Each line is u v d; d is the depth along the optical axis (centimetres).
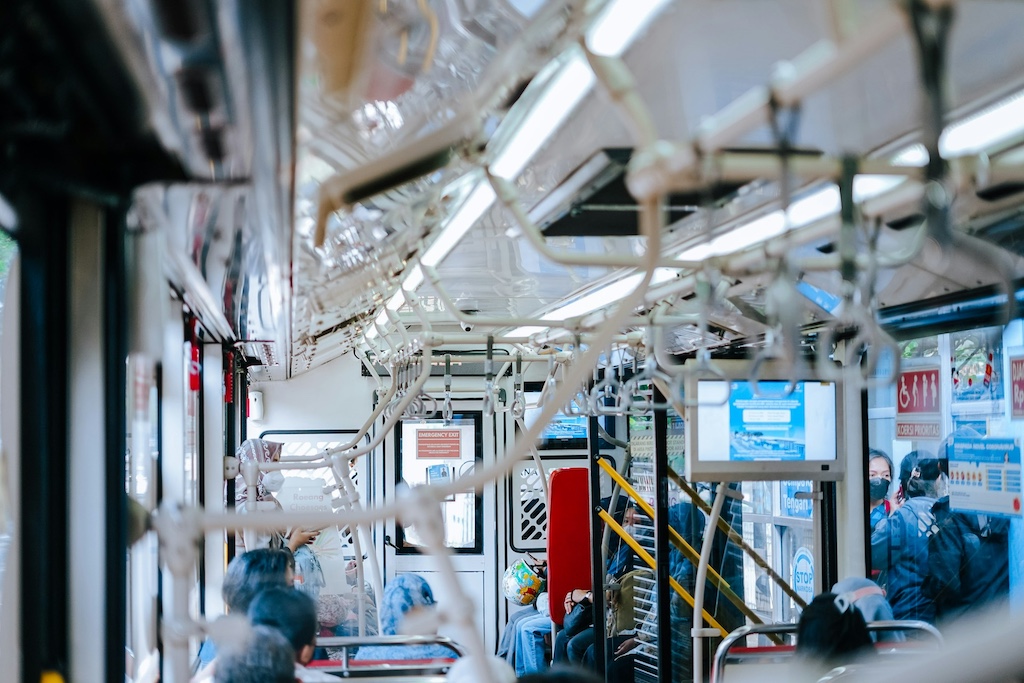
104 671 160
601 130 166
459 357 570
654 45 135
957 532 410
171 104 103
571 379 133
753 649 438
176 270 249
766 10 122
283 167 125
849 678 280
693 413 420
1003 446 384
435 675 362
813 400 429
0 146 130
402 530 856
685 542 521
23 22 82
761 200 198
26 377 158
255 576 334
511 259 345
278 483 564
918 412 434
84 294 159
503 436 862
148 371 316
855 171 132
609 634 594
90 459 161
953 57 139
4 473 158
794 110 94
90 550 161
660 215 118
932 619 422
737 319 374
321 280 257
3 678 157
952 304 347
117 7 77
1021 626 87
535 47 112
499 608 863
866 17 117
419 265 335
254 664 222
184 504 151
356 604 690
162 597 313
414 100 122
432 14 105
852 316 157
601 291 333
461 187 204
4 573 158
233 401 606
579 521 737
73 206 156
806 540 466
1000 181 143
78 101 109
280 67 87
